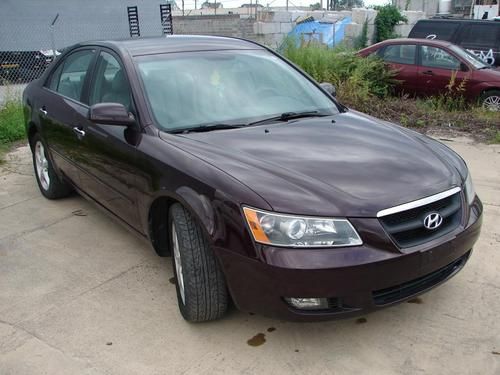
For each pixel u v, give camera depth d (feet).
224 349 9.80
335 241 8.46
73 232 15.15
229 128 11.62
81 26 66.80
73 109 14.34
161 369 9.34
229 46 14.34
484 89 31.63
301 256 8.37
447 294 11.40
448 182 9.84
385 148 10.84
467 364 9.25
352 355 9.55
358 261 8.39
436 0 92.94
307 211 8.53
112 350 9.89
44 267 13.16
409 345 9.79
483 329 10.20
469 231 9.78
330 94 14.37
